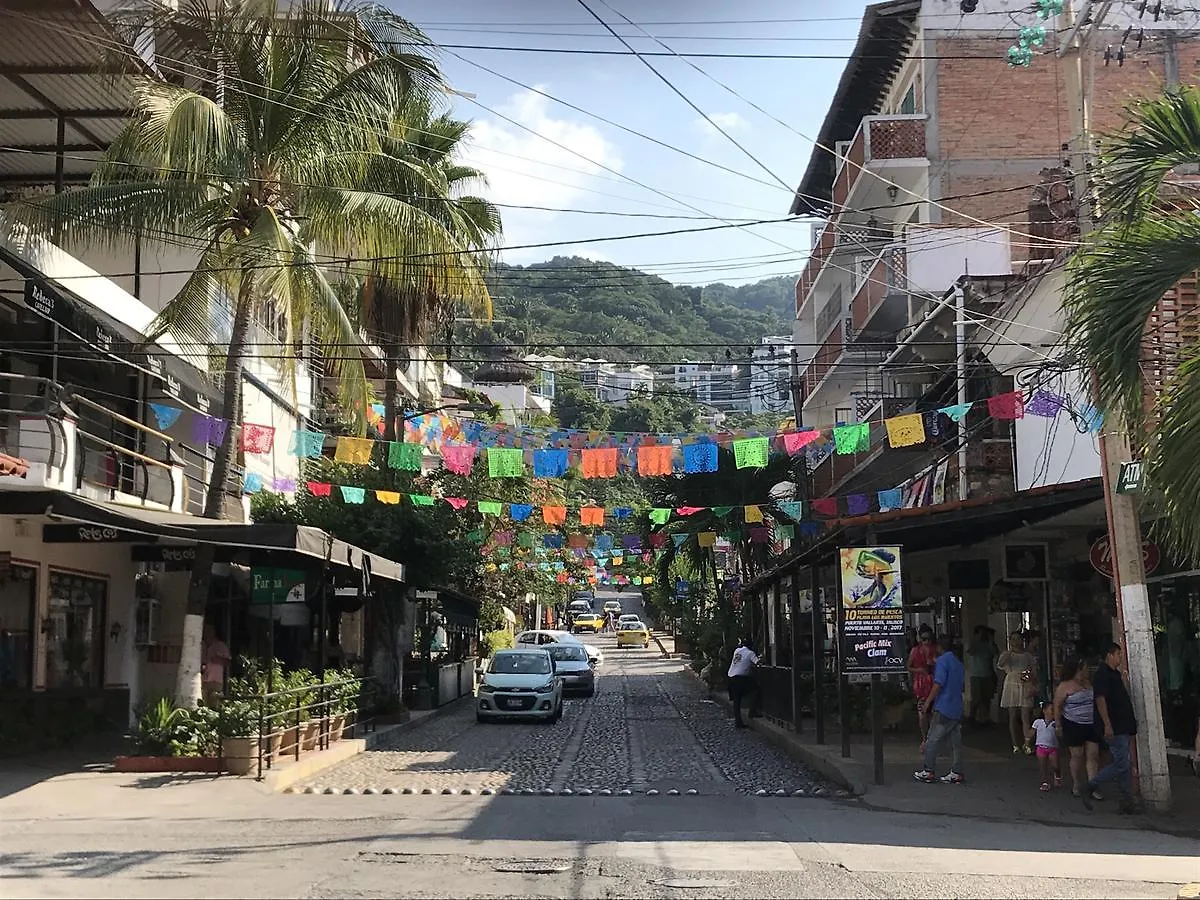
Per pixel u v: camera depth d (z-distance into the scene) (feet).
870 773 47.67
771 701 74.02
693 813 38.83
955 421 62.69
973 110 94.58
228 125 51.34
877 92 107.45
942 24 95.61
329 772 52.26
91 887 26.11
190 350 70.28
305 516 81.46
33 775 47.14
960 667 46.32
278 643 82.79
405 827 35.42
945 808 39.60
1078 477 58.44
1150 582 54.24
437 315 85.71
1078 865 29.53
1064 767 48.42
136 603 67.36
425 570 84.38
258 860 29.71
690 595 144.05
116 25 52.08
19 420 48.29
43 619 56.65
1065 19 43.88
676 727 78.79
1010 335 65.05
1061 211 65.00
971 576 68.33
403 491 83.82
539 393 217.97
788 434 54.85
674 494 102.22
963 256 88.07
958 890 26.21
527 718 81.25
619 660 195.62
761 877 27.61
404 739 69.77
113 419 67.51
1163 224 33.04
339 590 73.92
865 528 47.37
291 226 59.98
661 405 178.91
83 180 67.77
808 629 92.48
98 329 58.85
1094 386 34.40
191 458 75.41
